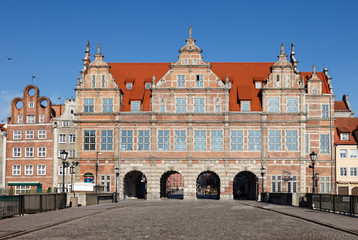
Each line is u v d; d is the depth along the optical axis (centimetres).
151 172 6525
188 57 6688
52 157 7444
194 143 6550
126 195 6994
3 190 7275
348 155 6875
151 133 6575
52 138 7481
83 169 6594
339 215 2945
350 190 6769
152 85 6631
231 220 2647
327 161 6750
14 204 2898
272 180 6450
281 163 6462
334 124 7369
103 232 2053
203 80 6644
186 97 6612
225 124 6525
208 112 6556
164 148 6562
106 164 6581
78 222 2564
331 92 6919
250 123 6531
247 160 6475
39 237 1900
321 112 6831
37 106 7681
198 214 3158
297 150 6475
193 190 6475
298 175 6438
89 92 6712
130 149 6588
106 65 6738
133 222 2527
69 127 7500
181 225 2344
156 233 2002
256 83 6944
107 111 6681
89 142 6631
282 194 4738
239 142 6525
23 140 7556
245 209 3784
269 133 6531
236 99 6781
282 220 2650
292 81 6619
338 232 2056
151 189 6488
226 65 7300
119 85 7062
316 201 3678
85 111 6694
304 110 6538
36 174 7450
